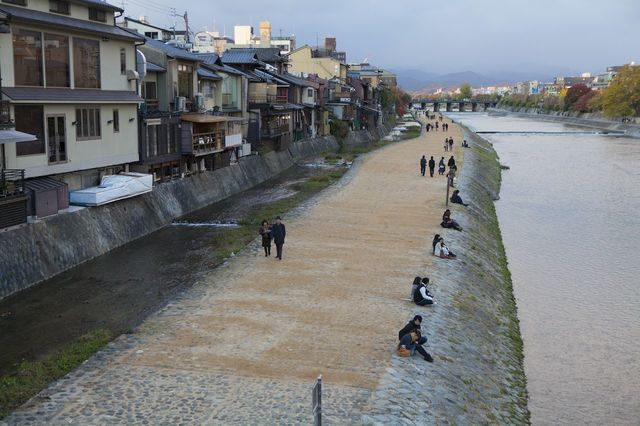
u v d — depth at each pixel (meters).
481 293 21.11
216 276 20.09
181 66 39.06
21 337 16.64
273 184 46.12
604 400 15.42
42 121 24.38
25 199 21.20
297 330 15.36
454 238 26.38
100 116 27.97
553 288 24.08
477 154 65.06
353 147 79.19
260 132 52.78
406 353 13.99
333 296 18.17
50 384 12.16
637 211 39.75
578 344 18.78
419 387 12.78
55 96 24.55
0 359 15.26
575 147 86.19
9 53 22.58
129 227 27.66
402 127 125.62
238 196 40.66
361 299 17.98
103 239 25.44
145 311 17.80
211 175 39.31
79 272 22.50
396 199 36.09
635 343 18.92
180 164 36.12
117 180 28.09
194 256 24.91
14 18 22.25
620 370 17.11
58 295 20.00
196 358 13.46
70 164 26.08
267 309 16.88
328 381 12.55
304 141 65.50
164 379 12.38
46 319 17.95
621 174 57.72
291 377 12.66
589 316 21.11
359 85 99.81
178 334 14.87
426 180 44.03
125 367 12.93
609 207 41.12
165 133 33.97
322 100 77.44
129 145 30.36
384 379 12.75
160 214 30.94
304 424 10.77
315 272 20.69
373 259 22.55
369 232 27.16
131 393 11.74
